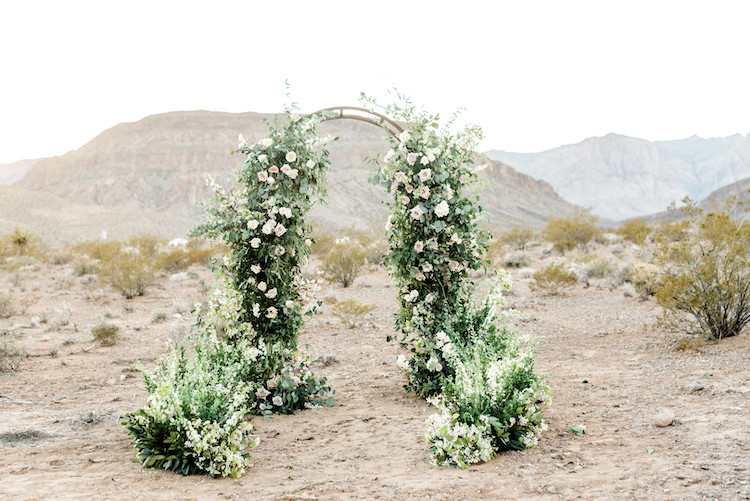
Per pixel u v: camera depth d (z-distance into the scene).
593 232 30.69
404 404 7.20
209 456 4.82
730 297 8.95
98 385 8.60
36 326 14.43
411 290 7.54
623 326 11.42
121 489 4.46
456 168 7.34
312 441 5.85
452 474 4.61
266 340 7.20
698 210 10.70
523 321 12.72
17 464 5.10
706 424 5.29
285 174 7.22
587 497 3.92
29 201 114.31
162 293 20.41
